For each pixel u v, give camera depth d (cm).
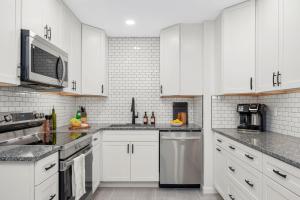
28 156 133
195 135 308
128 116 376
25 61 167
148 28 337
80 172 196
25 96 233
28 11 180
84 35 318
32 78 171
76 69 298
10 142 183
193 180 309
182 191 304
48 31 216
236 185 215
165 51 336
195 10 275
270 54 212
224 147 253
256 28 243
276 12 202
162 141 310
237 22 258
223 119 304
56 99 305
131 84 377
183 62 319
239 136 223
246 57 251
